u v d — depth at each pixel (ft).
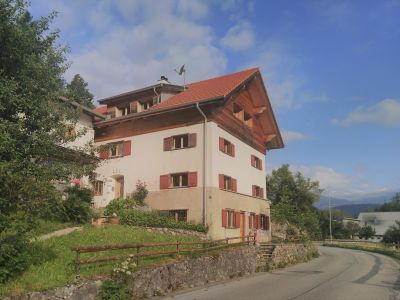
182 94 101.40
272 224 142.92
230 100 93.30
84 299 35.94
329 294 46.65
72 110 44.45
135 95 105.60
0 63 38.70
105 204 94.63
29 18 41.60
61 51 43.52
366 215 404.98
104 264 42.68
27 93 39.68
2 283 32.83
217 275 59.21
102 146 51.13
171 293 46.16
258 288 50.96
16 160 35.29
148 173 92.32
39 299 32.32
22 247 35.60
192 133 88.12
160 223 77.51
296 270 76.33
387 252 133.90
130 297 40.45
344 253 133.80
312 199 195.21
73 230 58.65
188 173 86.69
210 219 82.58
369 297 44.88
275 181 198.29
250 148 107.34
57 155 42.75
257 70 102.78
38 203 35.09
